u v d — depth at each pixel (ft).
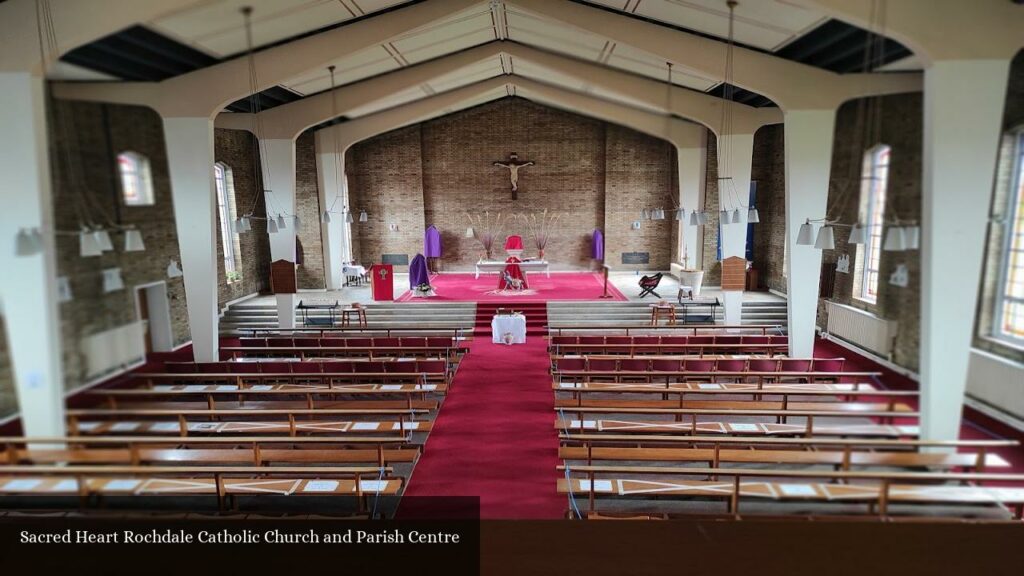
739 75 36.65
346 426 28.02
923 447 21.77
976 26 21.38
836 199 33.53
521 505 23.00
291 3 32.19
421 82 51.19
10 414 16.16
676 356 39.37
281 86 45.98
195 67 37.01
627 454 23.62
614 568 4.72
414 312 58.70
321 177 66.95
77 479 17.61
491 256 79.05
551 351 44.50
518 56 51.11
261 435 27.76
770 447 24.95
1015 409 27.73
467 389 37.58
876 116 23.81
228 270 59.21
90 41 23.65
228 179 58.85
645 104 50.75
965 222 21.68
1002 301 29.12
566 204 78.23
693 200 64.28
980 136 21.36
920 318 22.53
